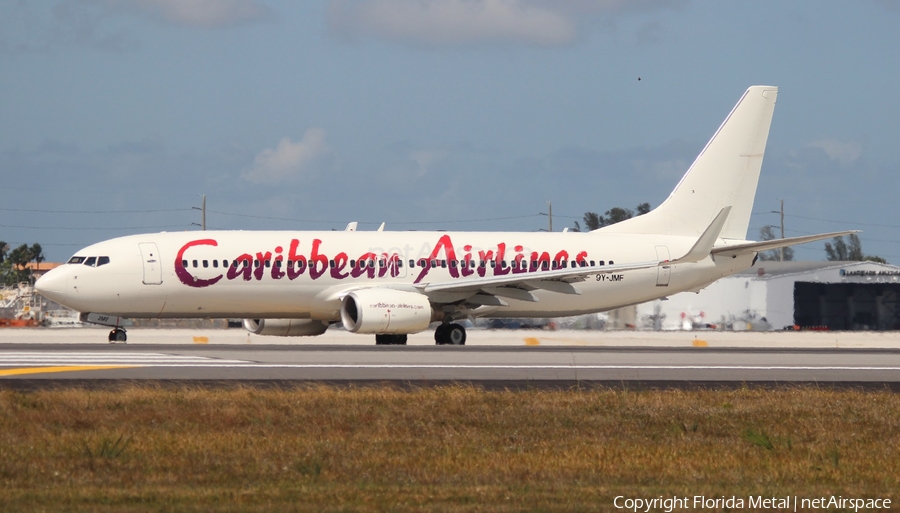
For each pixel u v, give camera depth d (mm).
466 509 35875
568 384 73250
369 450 48062
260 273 119750
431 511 35500
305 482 41000
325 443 49219
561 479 42375
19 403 57125
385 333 117938
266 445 48438
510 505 36688
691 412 60312
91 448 46562
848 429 56500
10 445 46969
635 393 67250
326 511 35312
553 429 54906
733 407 62438
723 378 79062
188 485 40250
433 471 43656
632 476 43500
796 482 42875
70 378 71750
